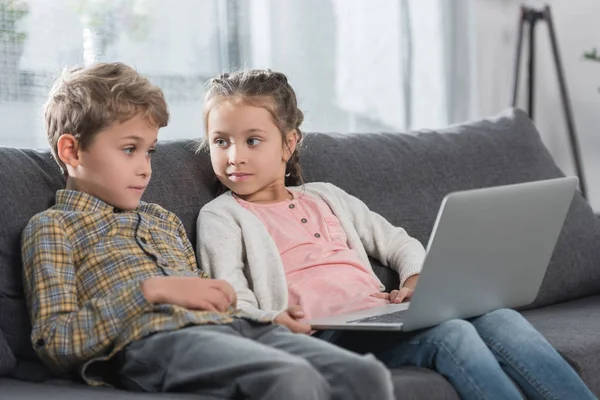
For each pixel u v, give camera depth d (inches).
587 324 91.0
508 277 79.6
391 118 146.7
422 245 100.3
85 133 74.7
